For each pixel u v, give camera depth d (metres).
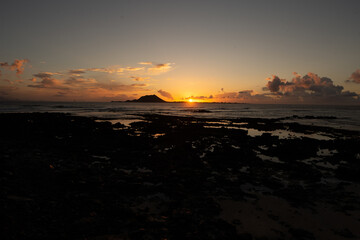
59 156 15.36
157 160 15.36
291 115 69.62
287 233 7.20
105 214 7.74
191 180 11.62
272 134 29.45
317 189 11.02
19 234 6.07
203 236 6.70
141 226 7.06
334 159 16.73
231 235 6.83
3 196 8.01
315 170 13.88
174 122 42.59
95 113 71.19
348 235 7.18
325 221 8.03
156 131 29.94
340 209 8.97
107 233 6.59
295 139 24.41
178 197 9.62
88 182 10.39
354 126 39.16
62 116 51.72
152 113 75.00
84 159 15.03
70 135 25.59
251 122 44.78
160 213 8.13
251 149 19.98
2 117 43.31
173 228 7.05
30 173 10.77
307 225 7.73
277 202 9.49
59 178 10.69
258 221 7.90
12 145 18.31
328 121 48.50
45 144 19.61
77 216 7.46
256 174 12.95
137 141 21.69
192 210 8.45
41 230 6.43
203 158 16.56
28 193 8.80
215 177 12.34
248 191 10.67
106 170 12.91
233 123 42.50
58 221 7.04
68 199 8.71
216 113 80.00
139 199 9.33
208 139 24.14
